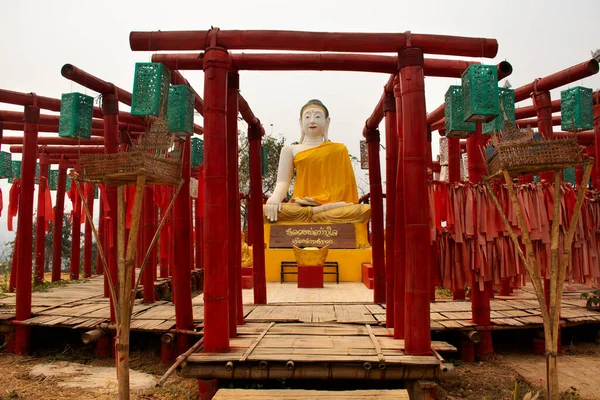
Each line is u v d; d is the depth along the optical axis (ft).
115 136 28.09
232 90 24.91
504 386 21.99
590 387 21.88
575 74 27.12
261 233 33.47
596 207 25.05
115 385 22.71
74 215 53.67
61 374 24.32
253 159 33.40
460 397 21.02
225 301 20.49
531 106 33.65
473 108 19.08
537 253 23.72
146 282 34.86
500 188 23.36
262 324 26.20
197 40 20.94
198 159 32.12
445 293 42.93
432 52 20.88
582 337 30.73
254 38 20.74
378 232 34.19
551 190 23.17
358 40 20.59
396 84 24.11
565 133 42.57
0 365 26.50
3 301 35.32
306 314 29.14
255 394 16.78
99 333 26.68
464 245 23.58
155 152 18.43
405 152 20.07
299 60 24.09
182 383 23.13
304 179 58.49
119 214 17.92
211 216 20.44
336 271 48.21
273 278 49.52
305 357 19.27
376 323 26.21
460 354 26.07
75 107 25.22
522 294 36.94
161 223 18.43
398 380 20.72
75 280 51.93
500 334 30.25
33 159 30.37
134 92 19.15
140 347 29.01
